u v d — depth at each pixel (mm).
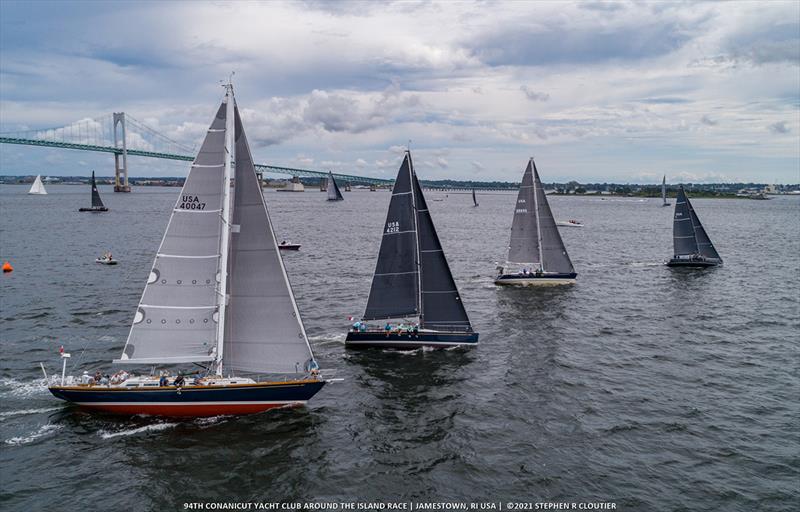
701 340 44469
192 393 29672
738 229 150375
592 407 31969
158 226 130625
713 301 57844
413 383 35406
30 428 28750
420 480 24781
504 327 48125
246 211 30734
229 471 25391
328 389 34375
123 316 48719
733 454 26906
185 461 26094
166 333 30359
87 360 37969
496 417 30719
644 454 26891
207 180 29516
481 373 37156
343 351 41375
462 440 28188
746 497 23547
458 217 195125
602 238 123938
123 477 24781
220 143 29391
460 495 23719
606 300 58219
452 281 42844
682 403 32531
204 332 30625
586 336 45531
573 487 24250
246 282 31312
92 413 30406
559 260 66062
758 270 77125
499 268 68375
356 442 27969
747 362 39406
